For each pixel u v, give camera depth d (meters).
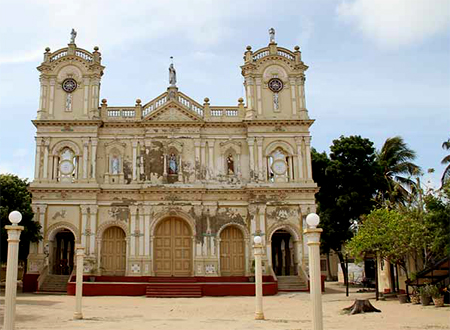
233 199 47.66
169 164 48.44
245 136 49.19
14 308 18.22
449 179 33.69
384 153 57.44
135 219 46.72
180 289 41.09
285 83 50.09
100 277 45.19
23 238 43.41
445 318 24.62
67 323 24.06
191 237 46.94
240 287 41.72
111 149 48.38
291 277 45.47
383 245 33.84
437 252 33.28
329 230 51.81
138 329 21.89
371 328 21.81
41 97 48.62
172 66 50.38
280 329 21.86
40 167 47.06
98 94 49.31
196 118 49.03
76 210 46.34
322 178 54.53
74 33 50.28
